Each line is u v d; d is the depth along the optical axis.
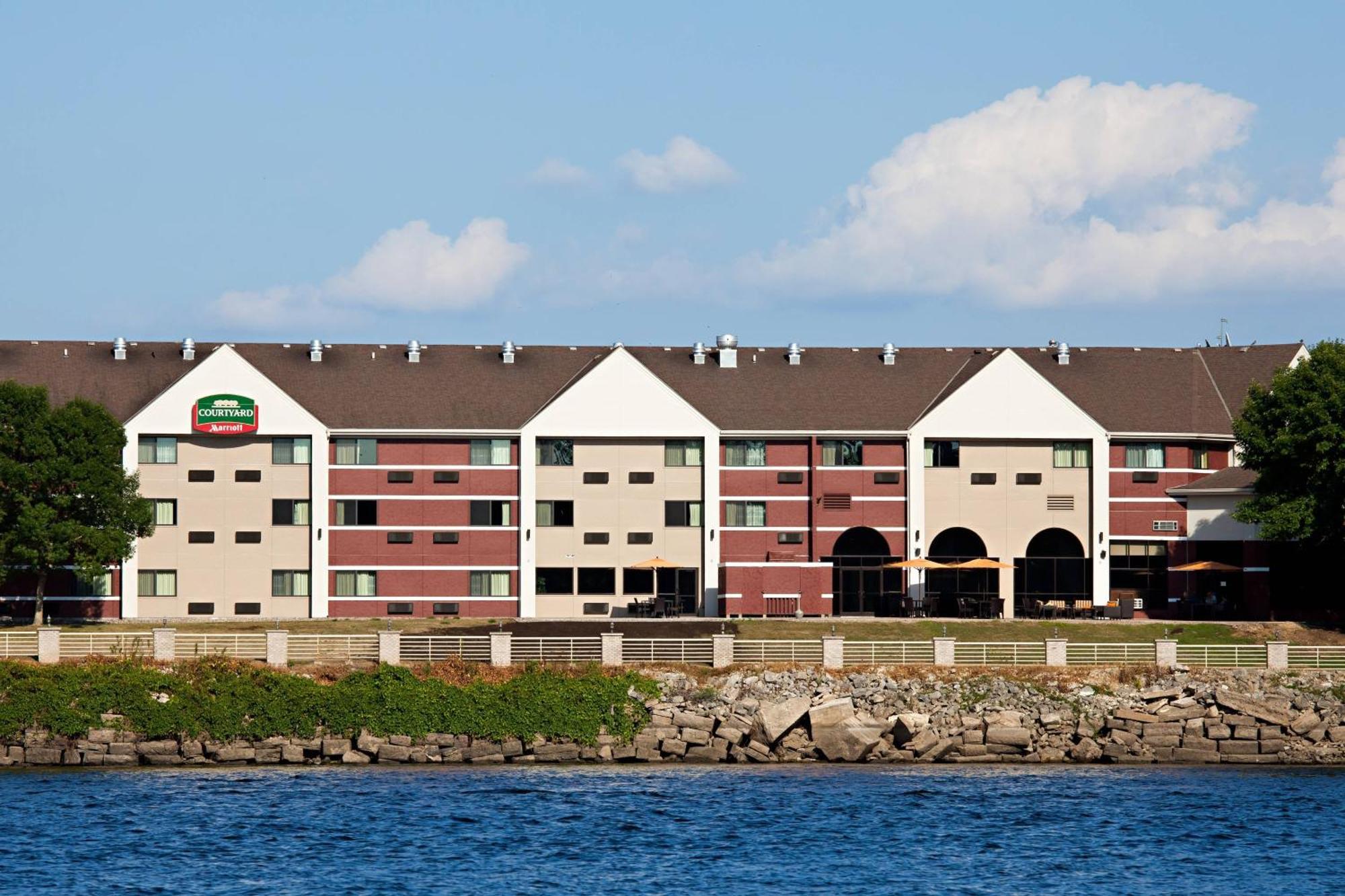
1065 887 67.25
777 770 88.94
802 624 112.56
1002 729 91.81
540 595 122.38
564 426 122.50
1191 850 72.75
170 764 88.88
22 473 107.81
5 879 66.62
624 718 91.06
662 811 78.56
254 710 89.94
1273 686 96.56
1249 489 120.75
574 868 68.94
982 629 111.44
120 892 65.12
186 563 119.81
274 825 75.12
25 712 88.88
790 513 123.94
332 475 120.94
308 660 94.06
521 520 122.06
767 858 70.69
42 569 111.00
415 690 90.50
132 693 89.56
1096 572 123.81
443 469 122.06
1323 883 68.06
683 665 95.38
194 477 120.12
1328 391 111.94
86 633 95.38
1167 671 97.31
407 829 74.62
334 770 88.00
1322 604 119.69
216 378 119.62
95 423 111.44
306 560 120.94
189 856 70.12
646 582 123.06
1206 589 123.44
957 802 81.12
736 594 119.25
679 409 122.88
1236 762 92.00
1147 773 89.06
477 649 96.12
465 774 86.94
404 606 121.19
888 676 95.38
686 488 123.56
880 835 74.56
